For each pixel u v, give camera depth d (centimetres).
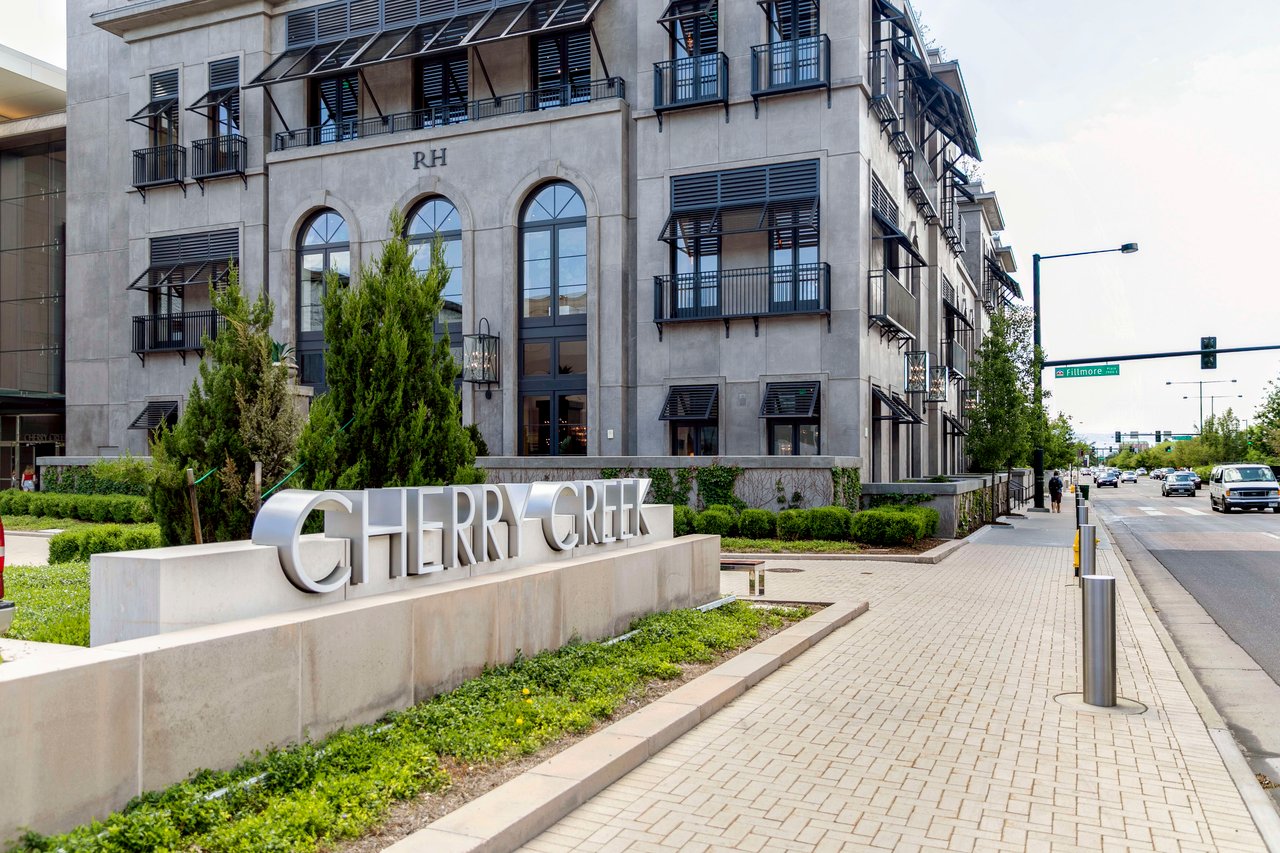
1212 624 1198
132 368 2916
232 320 1030
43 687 390
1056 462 5166
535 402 2502
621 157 2392
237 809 450
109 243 3166
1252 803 527
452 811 473
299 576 585
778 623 1048
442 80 2664
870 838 475
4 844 372
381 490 685
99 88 3225
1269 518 3347
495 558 793
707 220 2298
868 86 2275
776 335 2248
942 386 3041
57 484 2817
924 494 2141
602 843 463
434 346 1076
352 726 569
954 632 1051
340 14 2733
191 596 530
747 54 2284
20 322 3716
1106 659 737
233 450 1014
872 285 2312
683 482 2073
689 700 694
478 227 2525
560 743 593
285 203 2719
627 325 2406
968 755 611
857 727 672
